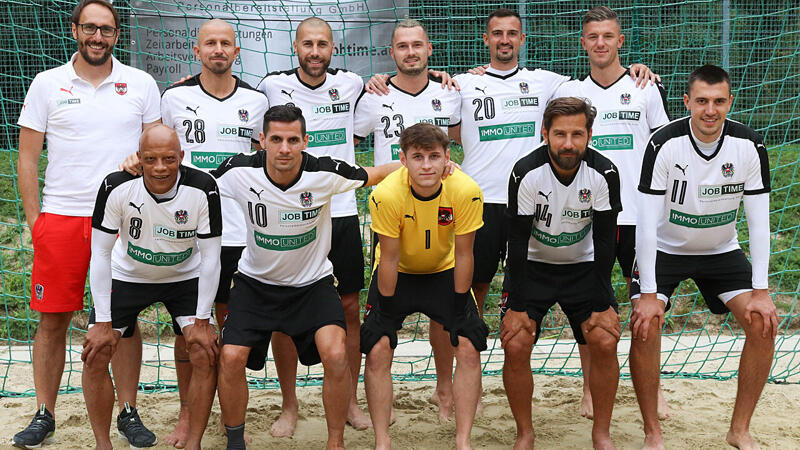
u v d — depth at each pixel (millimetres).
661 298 4430
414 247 4141
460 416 4164
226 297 4797
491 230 5090
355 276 4906
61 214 4453
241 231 4746
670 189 4301
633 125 4984
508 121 5121
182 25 7543
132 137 4566
